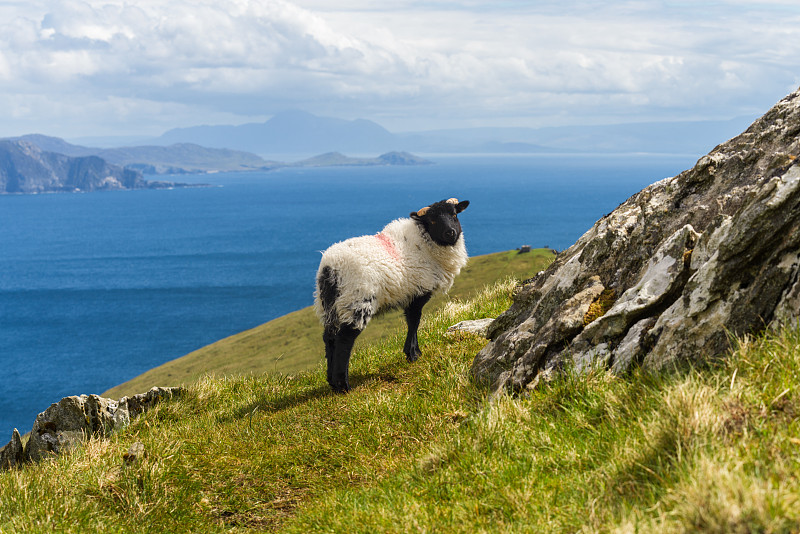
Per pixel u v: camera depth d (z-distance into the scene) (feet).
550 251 220.43
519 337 22.56
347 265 27.81
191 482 19.75
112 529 17.34
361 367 32.17
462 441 17.47
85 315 550.36
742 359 14.69
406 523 14.37
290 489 19.69
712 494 10.94
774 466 11.52
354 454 20.56
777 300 15.44
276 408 28.27
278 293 606.14
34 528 16.88
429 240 30.32
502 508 14.03
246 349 189.98
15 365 406.82
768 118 21.63
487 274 193.57
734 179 20.51
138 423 28.30
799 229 15.25
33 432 26.76
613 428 15.66
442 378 25.35
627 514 12.21
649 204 22.45
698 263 17.72
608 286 21.56
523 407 18.49
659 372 16.69
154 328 490.90
